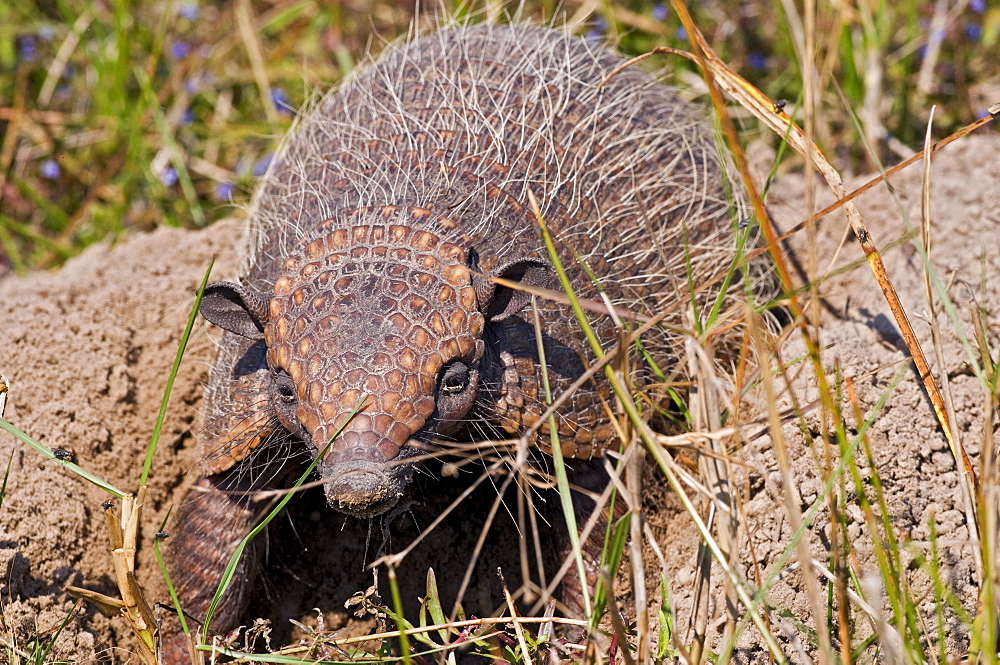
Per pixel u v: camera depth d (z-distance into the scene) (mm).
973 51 11414
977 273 8172
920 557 5969
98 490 7910
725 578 5969
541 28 9258
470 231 6617
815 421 7055
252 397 6426
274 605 7625
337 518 7758
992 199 8617
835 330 7824
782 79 11047
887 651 5430
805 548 5738
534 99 7938
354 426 5496
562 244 6973
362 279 5816
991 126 10609
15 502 7312
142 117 11180
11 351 8312
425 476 7395
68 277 9203
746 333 6711
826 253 9055
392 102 7992
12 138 11219
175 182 11086
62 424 7992
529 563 7605
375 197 6793
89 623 7246
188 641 6703
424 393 5621
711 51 7125
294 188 7578
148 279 9102
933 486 6957
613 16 10977
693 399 6336
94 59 11289
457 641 6480
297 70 11641
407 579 7691
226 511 6848
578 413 6668
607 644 6531
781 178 9867
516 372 6340
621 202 7688
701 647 5746
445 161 7160
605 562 5770
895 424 7109
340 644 6766
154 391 8555
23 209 11156
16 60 12109
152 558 7926
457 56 8469
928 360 7418
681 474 5680
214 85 11695
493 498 7660
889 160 10430
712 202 8547
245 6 11648
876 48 10273
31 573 7160
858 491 5754
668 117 8781
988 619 5234
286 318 5824
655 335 7488
